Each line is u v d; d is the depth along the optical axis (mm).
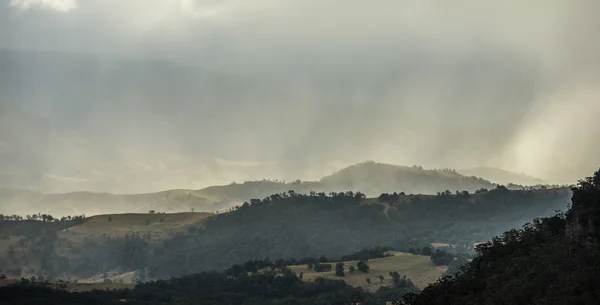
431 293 142250
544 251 131125
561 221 144625
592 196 131625
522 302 118625
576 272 116125
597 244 124125
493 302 121375
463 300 131625
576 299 110750
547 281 119812
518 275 129375
